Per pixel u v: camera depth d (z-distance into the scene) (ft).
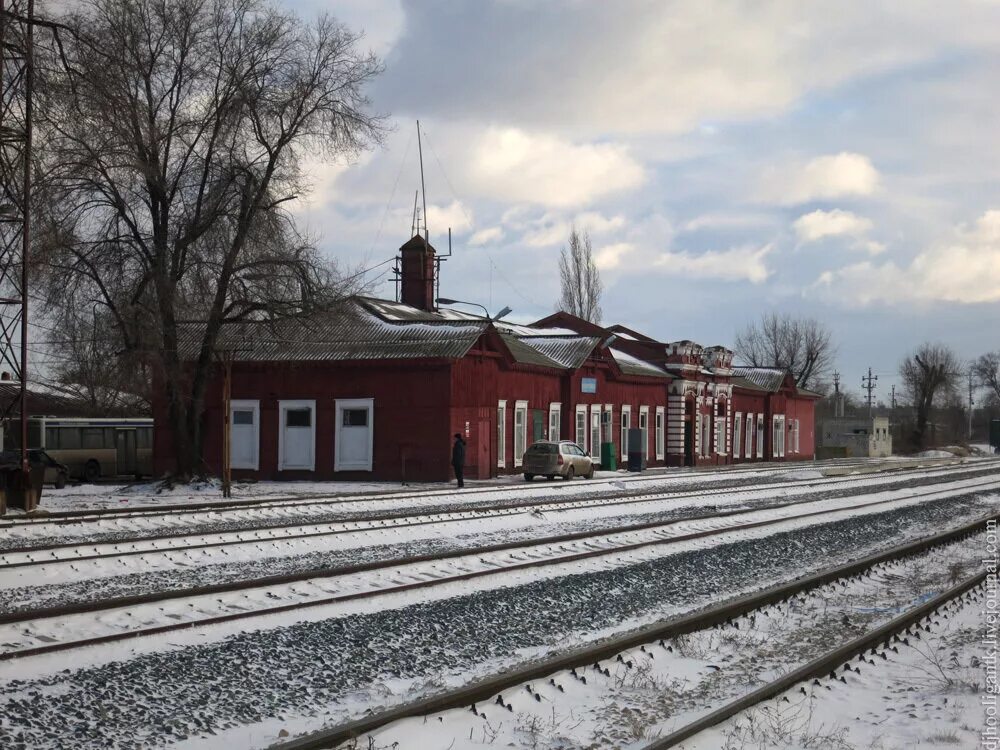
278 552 66.74
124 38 114.73
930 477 190.70
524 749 28.27
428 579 56.29
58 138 109.29
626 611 51.37
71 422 156.04
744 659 40.70
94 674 34.60
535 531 83.66
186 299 119.24
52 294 114.21
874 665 39.34
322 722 30.99
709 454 243.60
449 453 145.48
